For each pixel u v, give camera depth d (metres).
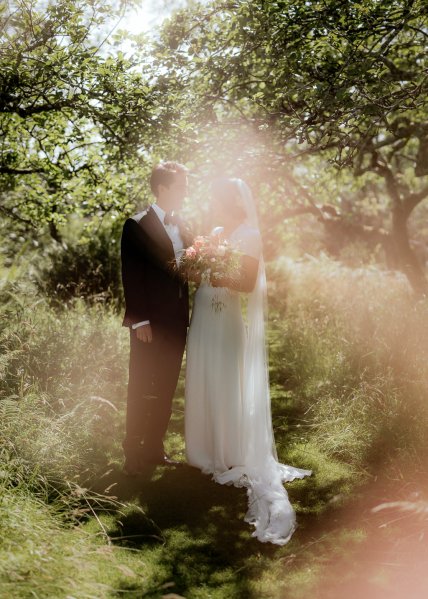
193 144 5.22
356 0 4.23
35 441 3.32
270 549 2.84
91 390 4.52
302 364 5.67
